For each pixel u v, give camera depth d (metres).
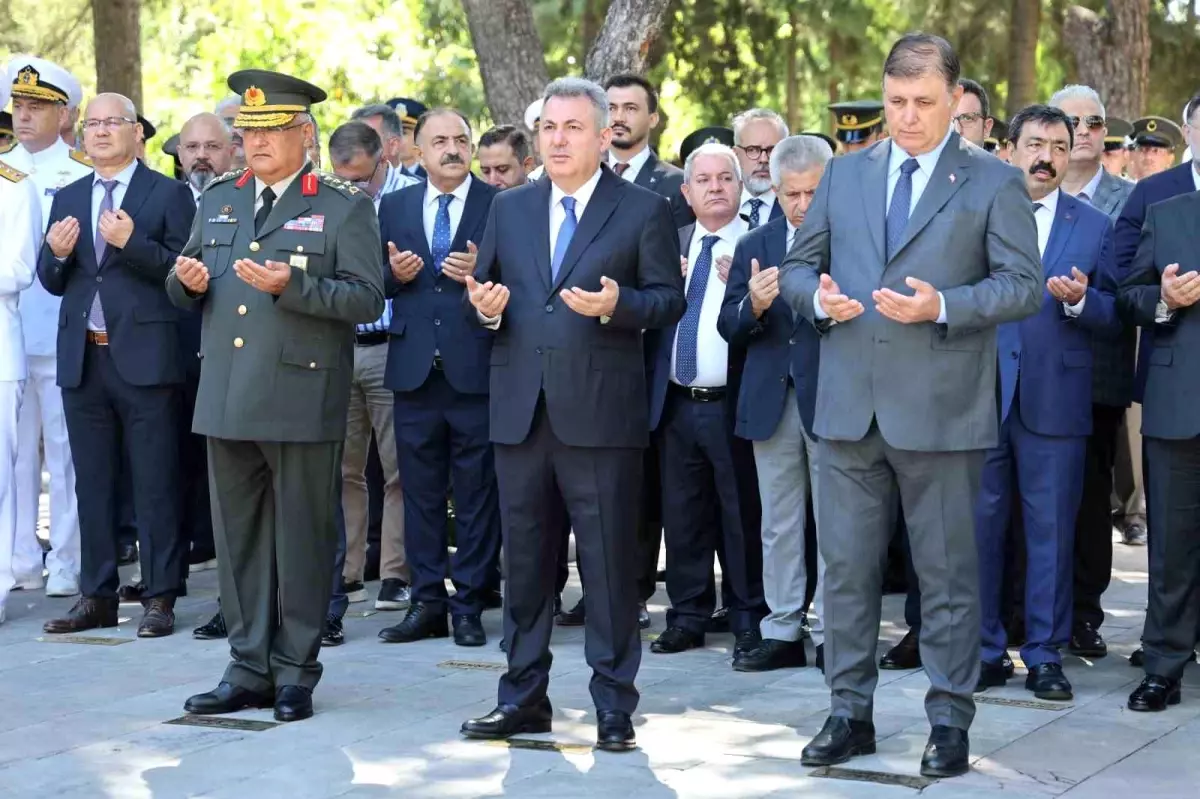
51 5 17.39
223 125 8.39
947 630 5.07
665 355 6.83
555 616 7.48
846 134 7.87
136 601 8.12
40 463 8.49
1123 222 6.55
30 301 8.24
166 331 7.21
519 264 5.42
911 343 4.98
